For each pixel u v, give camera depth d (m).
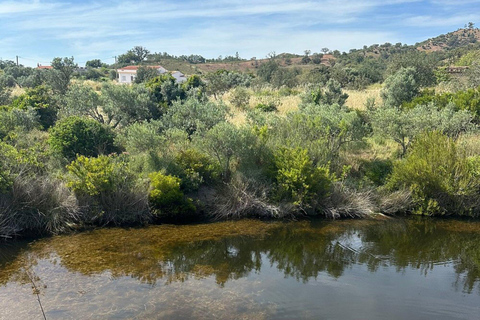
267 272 8.56
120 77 55.56
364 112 20.06
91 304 6.78
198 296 7.25
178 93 21.69
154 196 11.54
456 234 11.49
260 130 13.90
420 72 32.91
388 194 13.49
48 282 7.59
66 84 26.16
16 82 34.44
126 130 15.93
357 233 11.36
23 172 10.96
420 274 8.66
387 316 6.79
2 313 6.40
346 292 7.64
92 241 9.94
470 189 12.95
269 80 47.75
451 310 7.06
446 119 15.99
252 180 12.70
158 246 9.79
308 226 11.86
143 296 7.14
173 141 13.88
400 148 16.33
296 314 6.73
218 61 98.69
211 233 10.95
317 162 13.61
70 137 13.33
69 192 11.11
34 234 10.30
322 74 42.31
